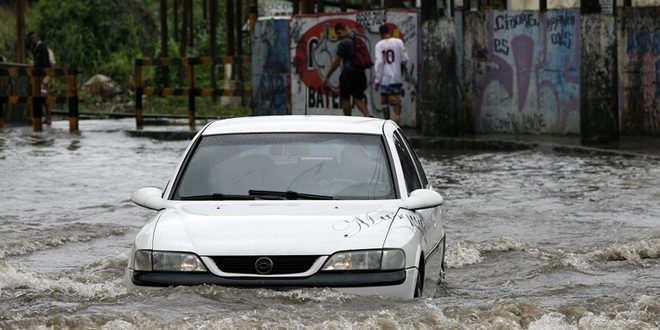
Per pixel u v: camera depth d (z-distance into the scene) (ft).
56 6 407.64
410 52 220.02
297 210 68.44
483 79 208.54
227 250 63.67
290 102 233.35
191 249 64.13
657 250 90.89
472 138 197.26
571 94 200.64
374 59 225.35
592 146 179.73
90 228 109.81
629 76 193.26
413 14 219.82
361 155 73.67
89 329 56.75
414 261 65.41
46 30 404.77
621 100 194.08
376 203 70.03
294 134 75.36
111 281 80.84
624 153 169.78
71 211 121.39
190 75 233.76
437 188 137.49
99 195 134.10
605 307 63.98
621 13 192.24
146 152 187.62
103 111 318.24
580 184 139.44
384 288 63.52
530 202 124.57
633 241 99.50
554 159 170.19
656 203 122.62
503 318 59.57
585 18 183.01
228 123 77.87
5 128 245.04
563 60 201.05
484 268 87.76
